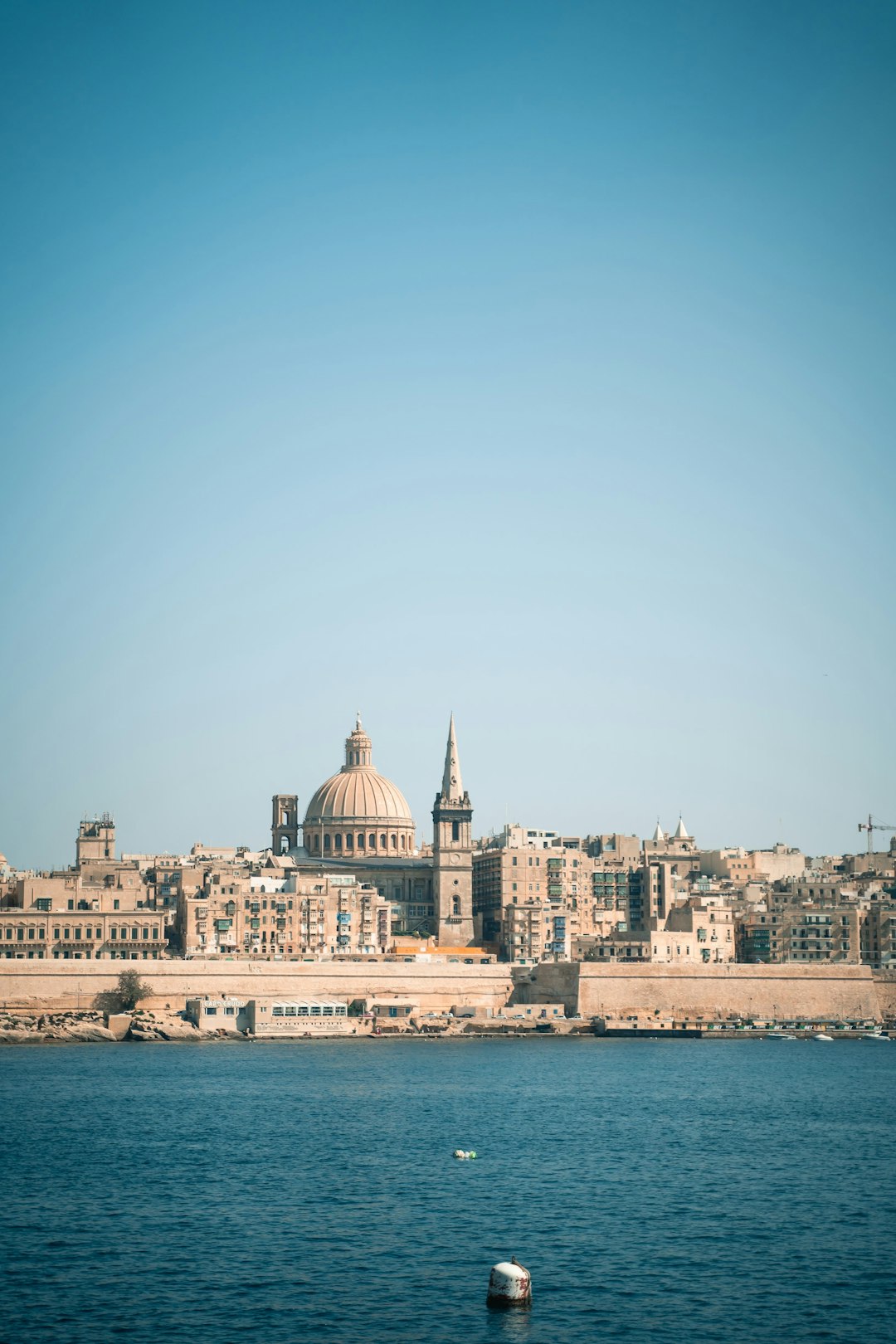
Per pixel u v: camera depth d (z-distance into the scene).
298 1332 132.38
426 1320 135.88
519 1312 138.25
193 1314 136.62
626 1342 131.38
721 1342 131.62
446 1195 184.88
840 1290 145.38
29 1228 165.88
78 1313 136.75
